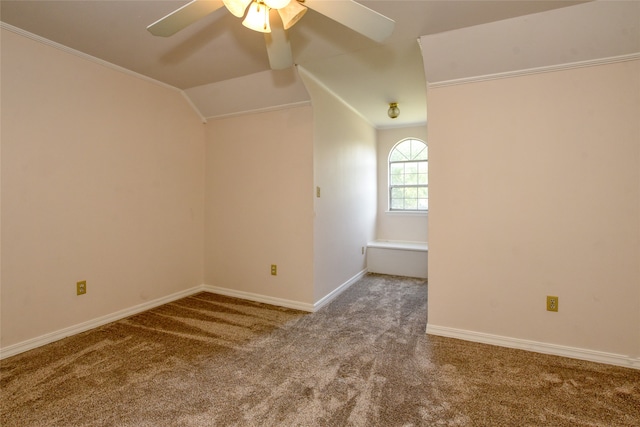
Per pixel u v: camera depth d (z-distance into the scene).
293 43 2.44
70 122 2.54
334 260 3.67
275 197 3.35
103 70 2.76
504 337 2.42
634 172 2.07
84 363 2.14
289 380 1.96
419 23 2.12
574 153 2.20
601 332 2.17
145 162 3.13
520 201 2.34
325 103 3.40
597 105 2.13
